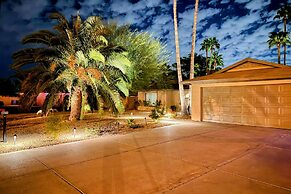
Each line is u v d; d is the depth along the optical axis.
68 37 12.73
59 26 12.55
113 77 14.44
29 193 4.26
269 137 9.05
